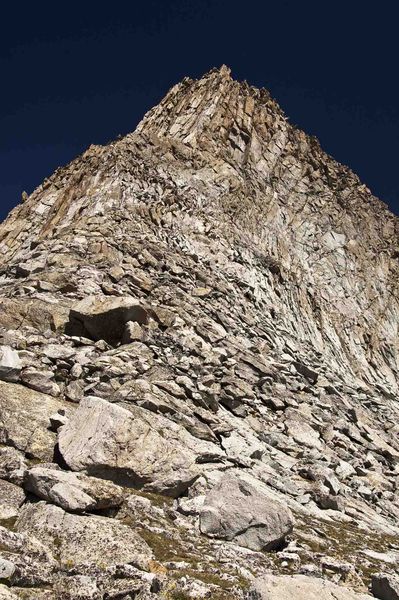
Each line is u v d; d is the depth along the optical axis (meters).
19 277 40.56
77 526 13.62
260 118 88.69
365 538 21.12
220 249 58.56
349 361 61.94
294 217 77.12
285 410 31.98
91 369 25.62
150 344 30.25
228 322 41.88
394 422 45.50
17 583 10.70
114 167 63.34
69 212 59.38
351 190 92.88
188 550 14.84
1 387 21.16
